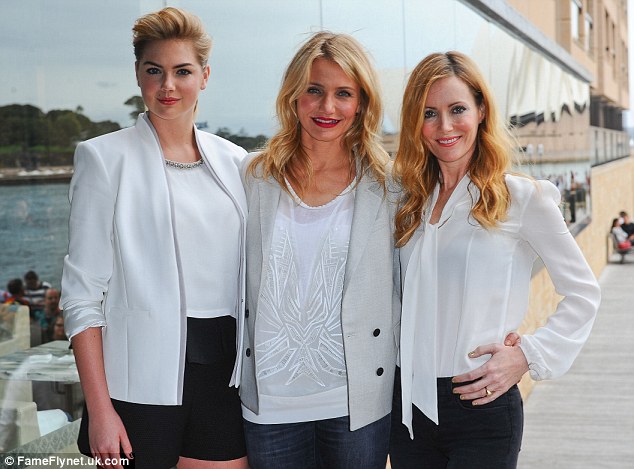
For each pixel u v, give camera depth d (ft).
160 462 8.53
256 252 8.84
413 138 9.11
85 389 8.13
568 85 50.55
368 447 9.03
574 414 25.40
